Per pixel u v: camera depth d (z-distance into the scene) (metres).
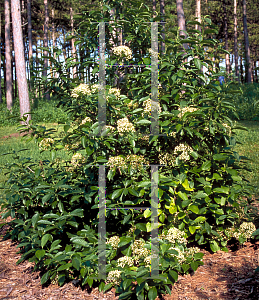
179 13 10.04
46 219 3.17
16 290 2.97
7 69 20.02
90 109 3.33
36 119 16.17
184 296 2.67
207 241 3.51
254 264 3.04
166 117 3.11
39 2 28.45
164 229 3.10
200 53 3.24
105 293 2.84
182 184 3.06
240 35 32.91
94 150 3.05
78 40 3.46
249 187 3.48
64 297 2.82
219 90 3.15
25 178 3.64
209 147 3.31
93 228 3.42
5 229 4.60
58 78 3.39
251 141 8.94
